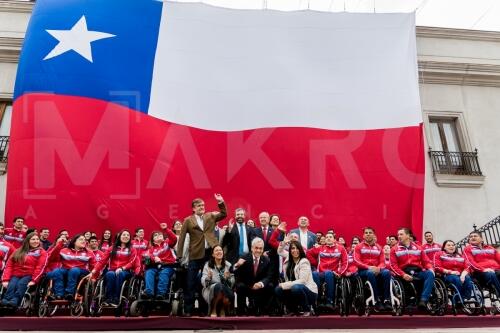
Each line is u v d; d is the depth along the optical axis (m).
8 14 9.52
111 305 5.11
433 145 9.69
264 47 8.06
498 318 4.92
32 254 5.39
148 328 4.40
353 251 5.82
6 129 8.96
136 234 5.85
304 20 8.27
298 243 5.29
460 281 5.41
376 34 8.26
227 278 4.95
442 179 9.17
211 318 4.47
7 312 5.09
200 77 7.75
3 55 9.23
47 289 5.17
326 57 8.10
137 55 7.59
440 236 8.86
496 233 8.83
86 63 7.30
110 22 7.66
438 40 10.27
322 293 5.39
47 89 7.04
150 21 7.87
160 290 5.05
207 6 8.15
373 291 5.20
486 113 9.95
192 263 4.91
